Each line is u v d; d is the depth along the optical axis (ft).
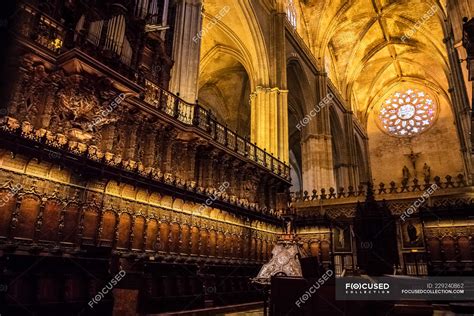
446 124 145.89
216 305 37.40
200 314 32.07
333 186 101.91
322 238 68.28
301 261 22.59
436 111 149.79
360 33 131.34
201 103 106.73
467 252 56.34
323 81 111.75
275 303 18.39
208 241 48.80
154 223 40.88
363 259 49.70
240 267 47.91
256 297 45.73
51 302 23.08
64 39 34.68
